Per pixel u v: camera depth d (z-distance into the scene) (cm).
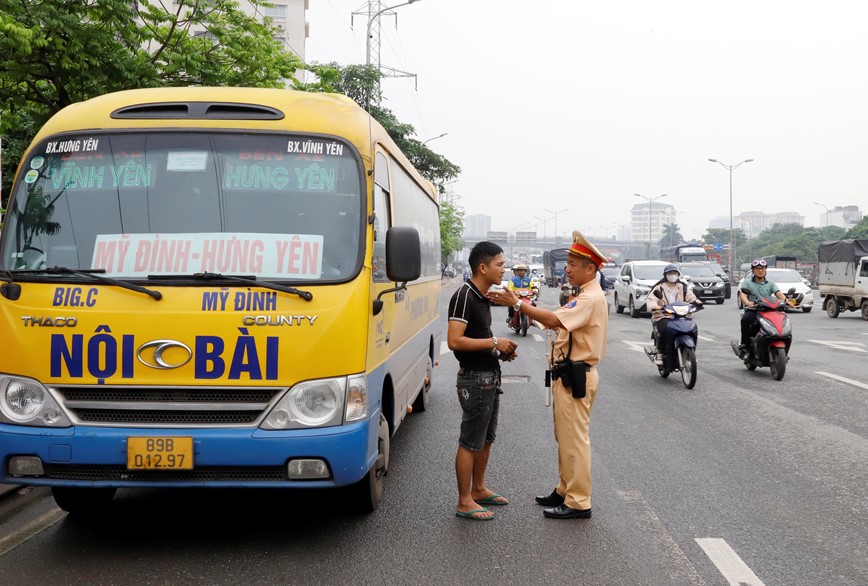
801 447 784
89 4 1088
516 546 507
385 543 512
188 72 1270
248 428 464
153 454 457
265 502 604
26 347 470
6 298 480
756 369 1378
